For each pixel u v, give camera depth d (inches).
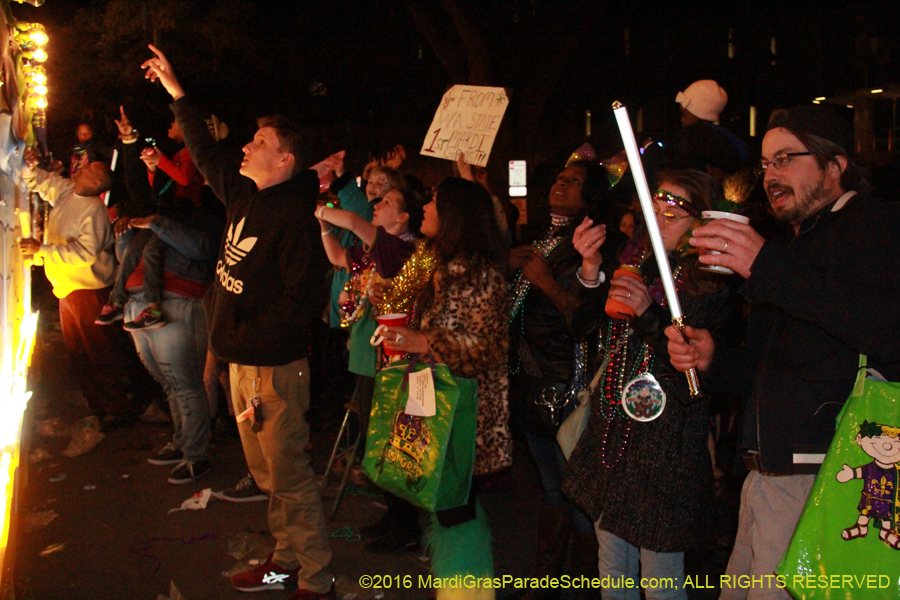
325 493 212.5
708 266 87.7
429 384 130.7
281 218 144.3
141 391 309.1
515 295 148.8
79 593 157.2
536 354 144.8
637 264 116.9
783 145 92.0
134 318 223.6
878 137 718.5
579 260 143.9
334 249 191.3
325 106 771.4
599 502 114.3
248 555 172.6
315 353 305.1
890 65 705.6
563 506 146.8
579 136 834.2
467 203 135.6
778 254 83.2
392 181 185.6
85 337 269.9
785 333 93.5
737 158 194.1
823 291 81.6
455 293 133.4
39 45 176.1
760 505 96.5
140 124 398.6
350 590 158.4
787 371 92.1
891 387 81.0
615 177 186.2
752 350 105.9
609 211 157.9
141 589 159.2
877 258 83.7
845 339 82.0
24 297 189.0
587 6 590.9
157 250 222.2
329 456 243.4
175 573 166.1
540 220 243.3
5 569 114.5
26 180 179.3
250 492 209.6
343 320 192.1
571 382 141.7
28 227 216.4
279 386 144.9
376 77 777.6
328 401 300.8
